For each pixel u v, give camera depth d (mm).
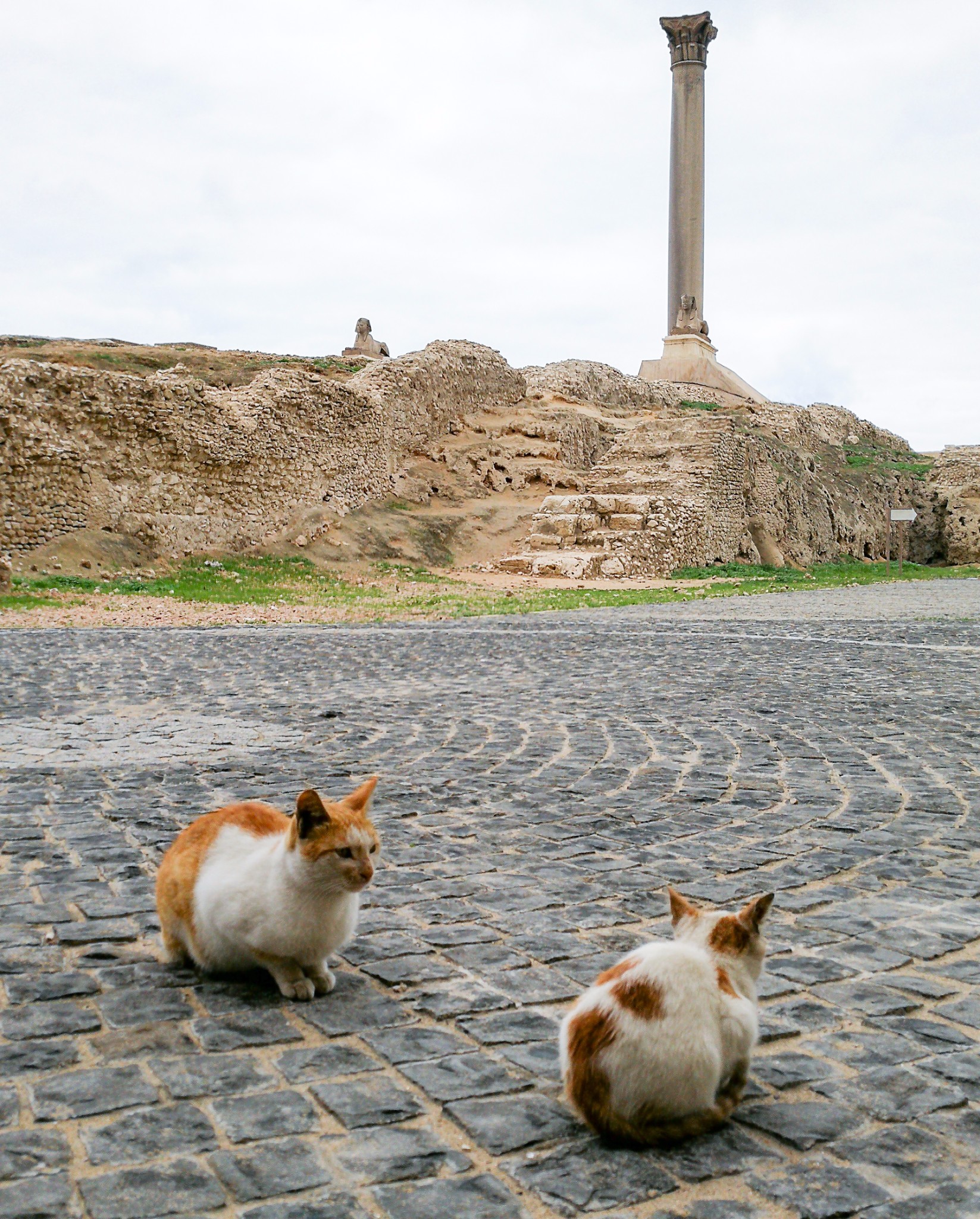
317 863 3342
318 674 12000
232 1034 3172
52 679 11391
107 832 5473
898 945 3943
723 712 9320
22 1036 3139
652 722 8836
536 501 38500
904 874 4805
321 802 3375
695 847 5250
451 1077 2906
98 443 26906
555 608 22734
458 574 31781
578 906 4383
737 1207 2314
